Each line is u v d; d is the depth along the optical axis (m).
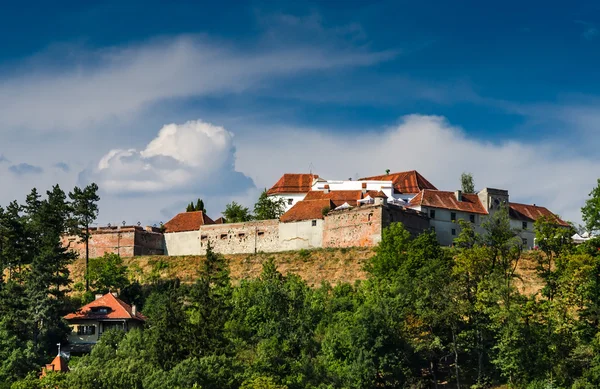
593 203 126.94
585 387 110.19
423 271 135.50
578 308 125.44
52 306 136.38
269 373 113.06
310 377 115.12
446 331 124.19
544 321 121.44
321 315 134.88
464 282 127.75
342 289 145.38
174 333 119.19
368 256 160.25
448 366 127.75
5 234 160.75
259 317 131.75
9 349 126.81
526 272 148.00
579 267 118.06
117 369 109.81
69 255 156.50
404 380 119.25
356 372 116.44
